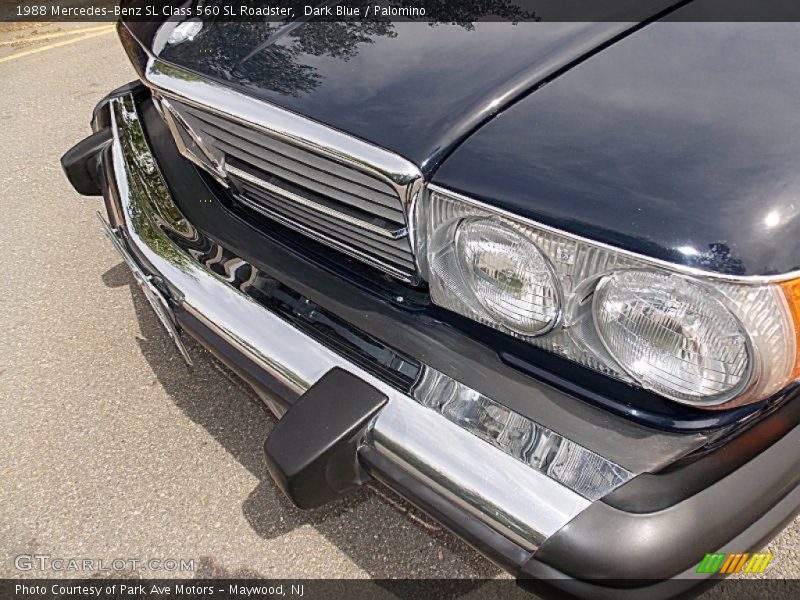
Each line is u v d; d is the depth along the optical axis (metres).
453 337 1.44
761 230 1.08
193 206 1.95
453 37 1.55
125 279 3.02
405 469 1.35
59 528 2.10
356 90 1.49
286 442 1.41
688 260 1.08
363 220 1.49
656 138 1.23
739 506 1.20
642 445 1.22
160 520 2.10
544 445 1.26
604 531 1.16
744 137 1.21
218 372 2.51
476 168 1.28
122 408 2.44
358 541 2.00
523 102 1.36
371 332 1.51
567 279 1.21
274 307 1.66
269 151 1.61
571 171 1.22
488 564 1.91
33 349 2.70
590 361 1.27
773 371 1.10
